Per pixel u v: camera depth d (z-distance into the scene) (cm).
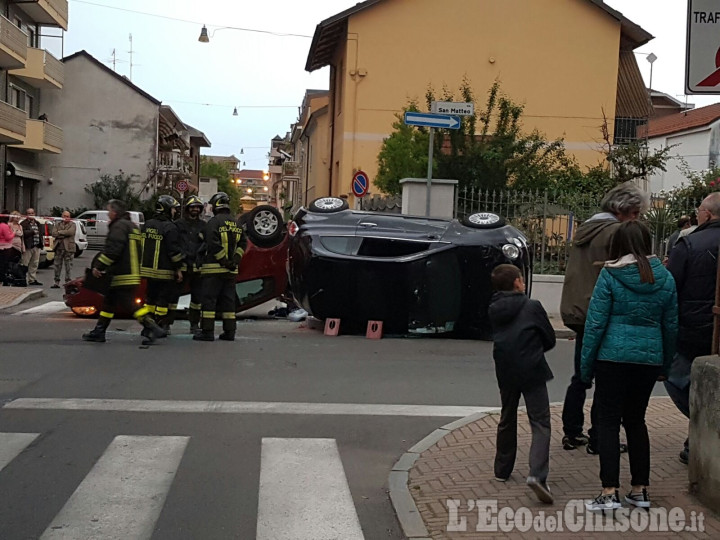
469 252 1094
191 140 7312
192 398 741
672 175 3183
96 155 4500
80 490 500
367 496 509
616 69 2733
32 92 3700
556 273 1430
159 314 1060
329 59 3117
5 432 621
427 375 869
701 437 465
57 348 961
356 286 1104
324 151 3553
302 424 670
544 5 2702
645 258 440
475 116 2048
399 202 1766
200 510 473
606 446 453
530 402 486
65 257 1806
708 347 516
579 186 1881
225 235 1027
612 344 440
